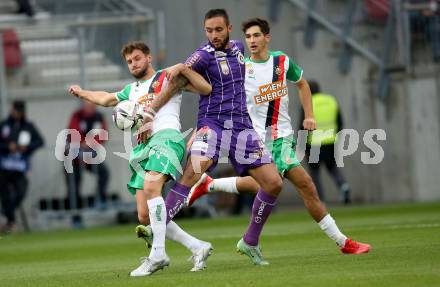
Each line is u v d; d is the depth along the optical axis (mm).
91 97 25344
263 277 20938
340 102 59625
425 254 24234
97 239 42531
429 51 57812
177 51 61938
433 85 57656
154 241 23312
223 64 23906
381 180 58562
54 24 56312
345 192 52031
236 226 45281
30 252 36969
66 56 57406
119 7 62938
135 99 24734
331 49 60031
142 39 55812
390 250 26094
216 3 61469
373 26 58625
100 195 53438
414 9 57406
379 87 58062
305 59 60781
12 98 56250
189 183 23859
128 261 29781
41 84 57156
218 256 28906
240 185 27469
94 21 55938
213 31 23828
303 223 44406
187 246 24156
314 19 60156
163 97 23828
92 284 21844
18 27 56500
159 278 22078
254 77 26016
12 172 51438
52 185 54156
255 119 26141
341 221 43281
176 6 62094
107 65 56750
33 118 56219
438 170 57812
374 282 19062
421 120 57750
